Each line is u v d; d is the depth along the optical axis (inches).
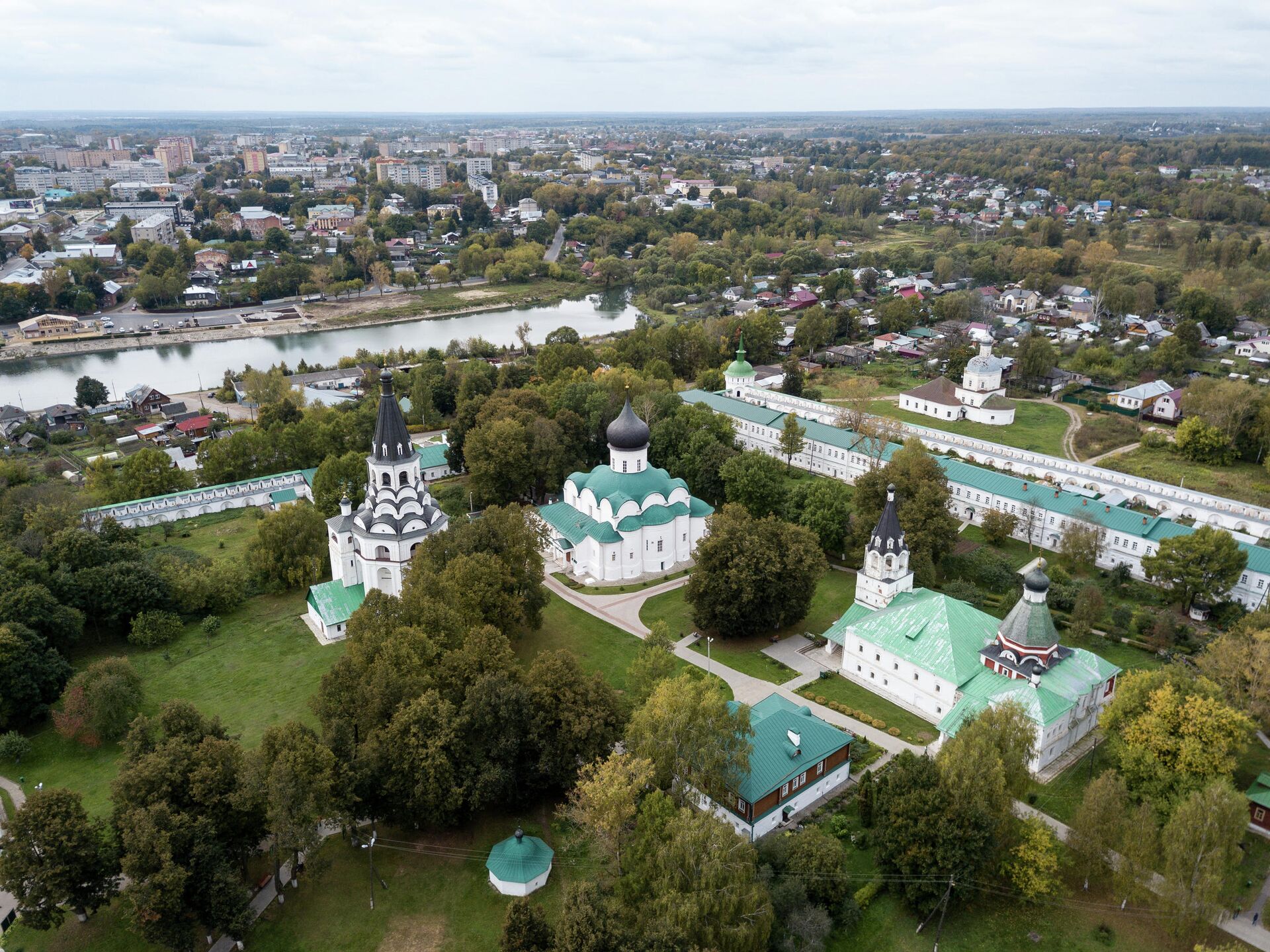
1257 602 5551.2
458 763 3708.2
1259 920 3299.7
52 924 3196.4
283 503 6348.4
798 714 4060.0
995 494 6870.1
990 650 4453.7
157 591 5541.3
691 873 3011.8
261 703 4781.0
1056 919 3351.4
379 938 3312.0
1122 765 3779.5
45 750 4451.3
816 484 6530.5
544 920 3006.9
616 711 3954.2
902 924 3344.0
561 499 7509.8
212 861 3179.1
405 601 4525.1
